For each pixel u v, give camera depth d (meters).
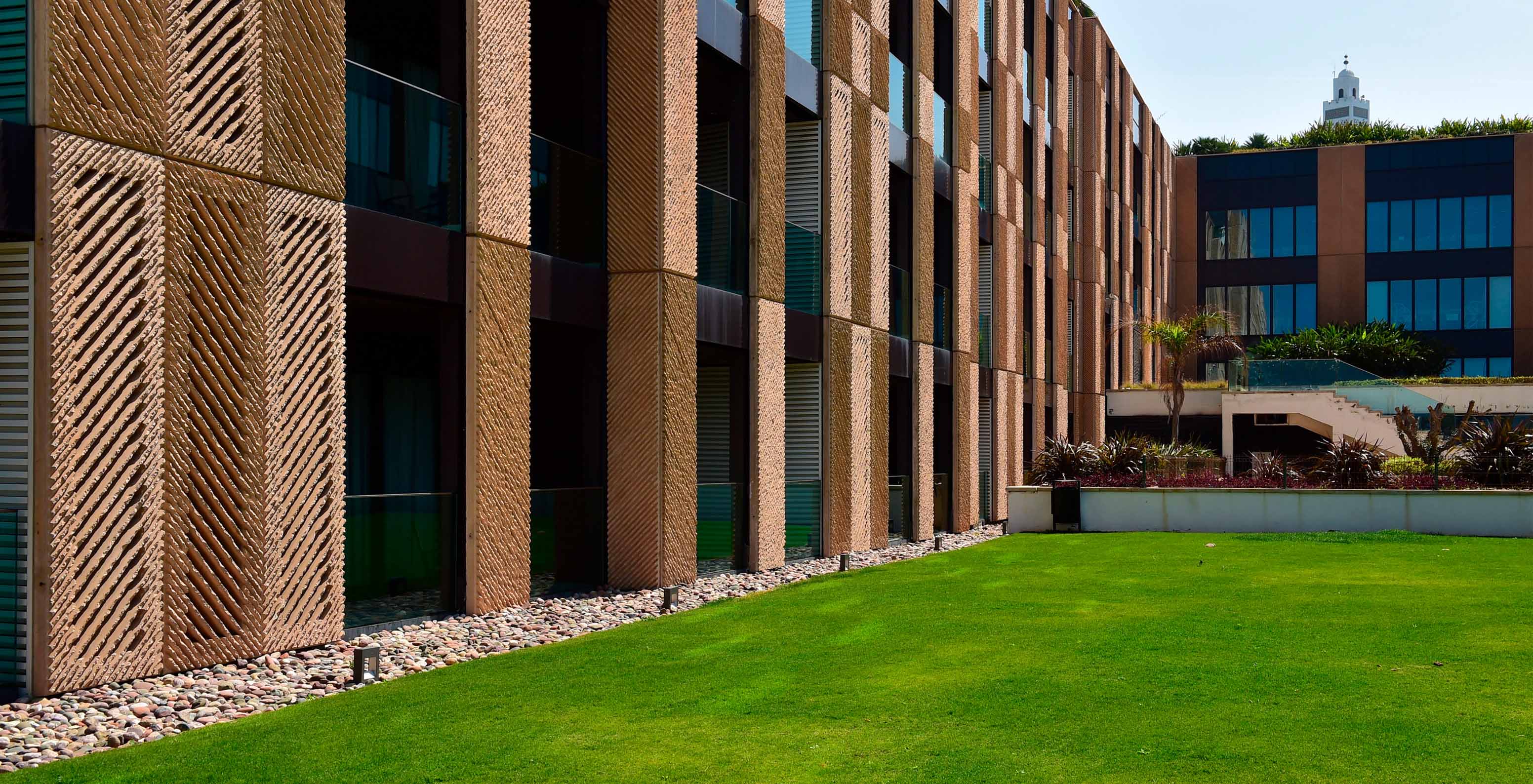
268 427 9.03
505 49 11.40
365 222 10.00
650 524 13.62
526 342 11.70
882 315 20.20
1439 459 24.22
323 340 9.55
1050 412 32.91
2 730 6.94
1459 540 19.58
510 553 11.44
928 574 15.59
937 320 24.11
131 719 7.28
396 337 14.70
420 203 11.36
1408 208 53.47
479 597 11.00
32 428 7.55
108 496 7.87
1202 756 6.40
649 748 6.71
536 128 14.16
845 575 15.68
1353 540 19.80
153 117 8.16
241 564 8.84
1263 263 55.44
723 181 17.55
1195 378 52.91
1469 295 52.53
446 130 11.18
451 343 11.04
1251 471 25.20
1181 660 9.09
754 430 16.11
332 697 8.10
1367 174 54.03
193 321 8.46
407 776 6.21
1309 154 54.78
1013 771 6.21
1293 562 16.28
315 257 9.46
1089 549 19.00
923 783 6.03
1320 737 6.75
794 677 8.64
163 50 8.23
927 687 8.24
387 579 10.45
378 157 11.66
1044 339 31.61
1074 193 36.03
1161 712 7.41
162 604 8.23
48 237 7.53
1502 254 52.03
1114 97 40.47
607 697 8.03
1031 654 9.47
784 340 16.88
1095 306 36.75
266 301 9.02
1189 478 24.22
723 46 15.45
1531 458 22.56
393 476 14.95
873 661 9.27
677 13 14.04
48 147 7.51
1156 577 14.83
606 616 11.74
